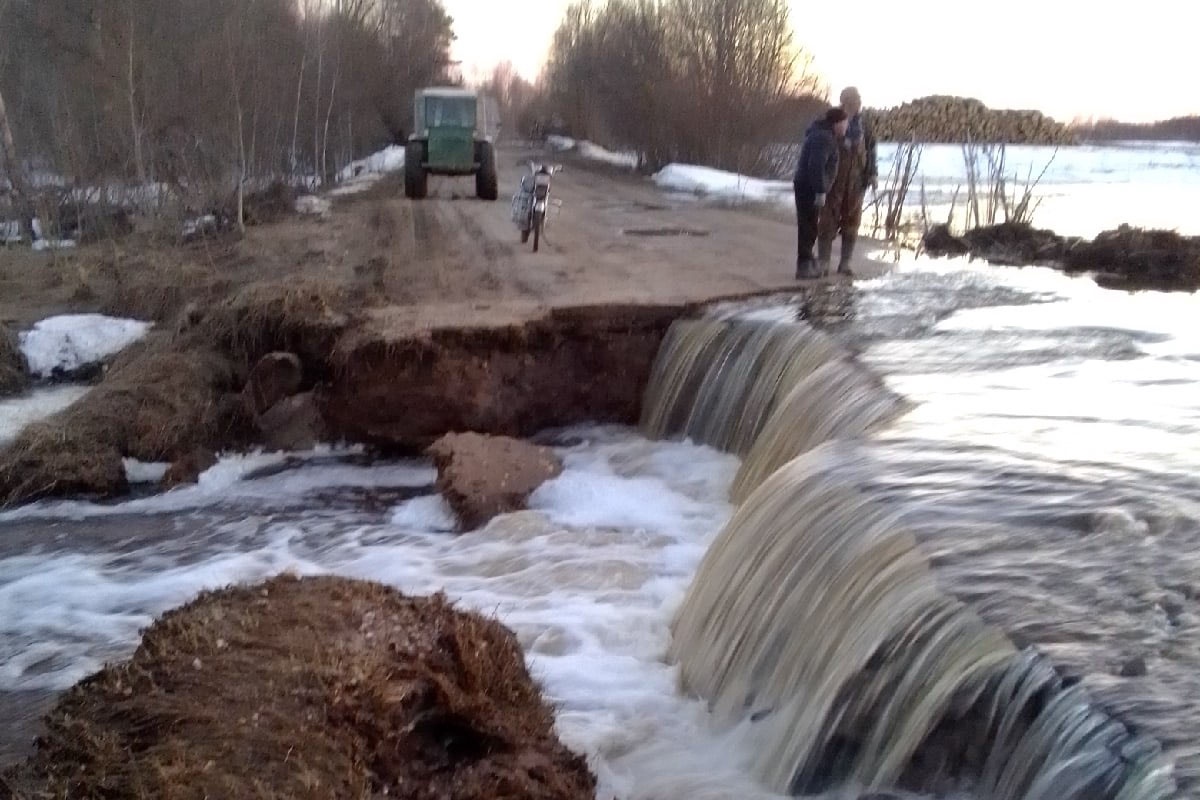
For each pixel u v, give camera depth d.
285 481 9.88
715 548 6.53
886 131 40.59
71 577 7.91
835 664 4.81
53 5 20.84
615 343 11.04
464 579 7.68
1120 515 5.18
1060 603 4.39
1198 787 3.30
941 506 5.31
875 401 7.51
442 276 13.17
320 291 11.42
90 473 9.40
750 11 32.22
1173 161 41.12
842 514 5.45
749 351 9.98
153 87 20.34
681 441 10.42
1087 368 8.20
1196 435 6.48
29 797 3.85
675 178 30.59
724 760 5.19
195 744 4.05
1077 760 3.65
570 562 7.84
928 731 4.19
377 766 4.36
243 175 20.58
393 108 43.16
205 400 10.38
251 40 23.11
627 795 5.01
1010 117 43.41
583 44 48.88
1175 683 3.85
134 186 19.70
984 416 6.92
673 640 6.57
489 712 4.92
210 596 5.37
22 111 20.80
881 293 11.62
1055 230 18.75
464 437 9.58
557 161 41.56
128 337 12.49
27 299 14.03
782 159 33.00
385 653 4.85
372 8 41.25
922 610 4.48
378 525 8.91
